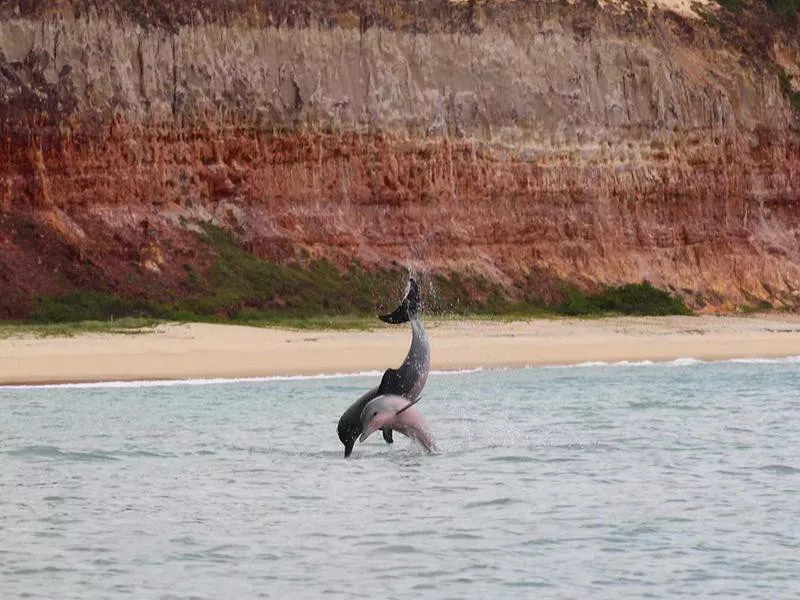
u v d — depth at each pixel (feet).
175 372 255.91
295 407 210.59
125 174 354.95
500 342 317.42
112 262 338.34
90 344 281.74
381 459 158.81
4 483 142.61
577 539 118.52
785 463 157.07
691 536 119.55
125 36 366.63
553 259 395.14
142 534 119.75
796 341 347.15
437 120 393.50
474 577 106.32
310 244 368.07
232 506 131.44
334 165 379.96
